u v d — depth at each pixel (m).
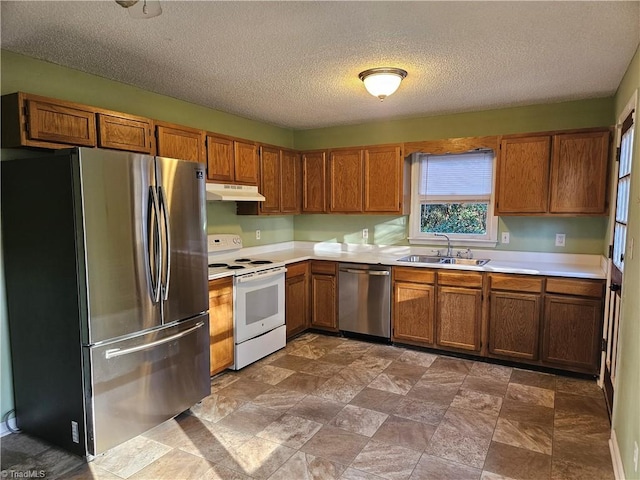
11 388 2.56
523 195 3.63
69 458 2.30
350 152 4.43
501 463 2.22
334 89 3.30
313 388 3.14
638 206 2.00
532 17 2.04
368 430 2.55
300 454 2.31
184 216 2.71
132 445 2.42
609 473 2.13
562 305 3.30
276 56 2.58
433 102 3.71
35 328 2.40
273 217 4.82
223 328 3.32
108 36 2.27
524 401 2.91
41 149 2.49
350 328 4.27
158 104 3.42
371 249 4.70
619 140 3.01
